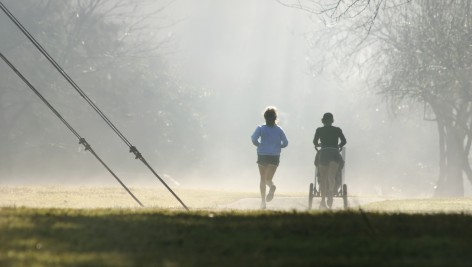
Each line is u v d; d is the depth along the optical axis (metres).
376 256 25.20
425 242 28.03
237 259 24.48
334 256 25.31
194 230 32.69
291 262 23.53
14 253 25.11
